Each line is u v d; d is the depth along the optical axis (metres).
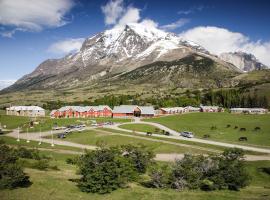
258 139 129.50
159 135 144.50
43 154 102.12
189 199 44.22
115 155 52.44
